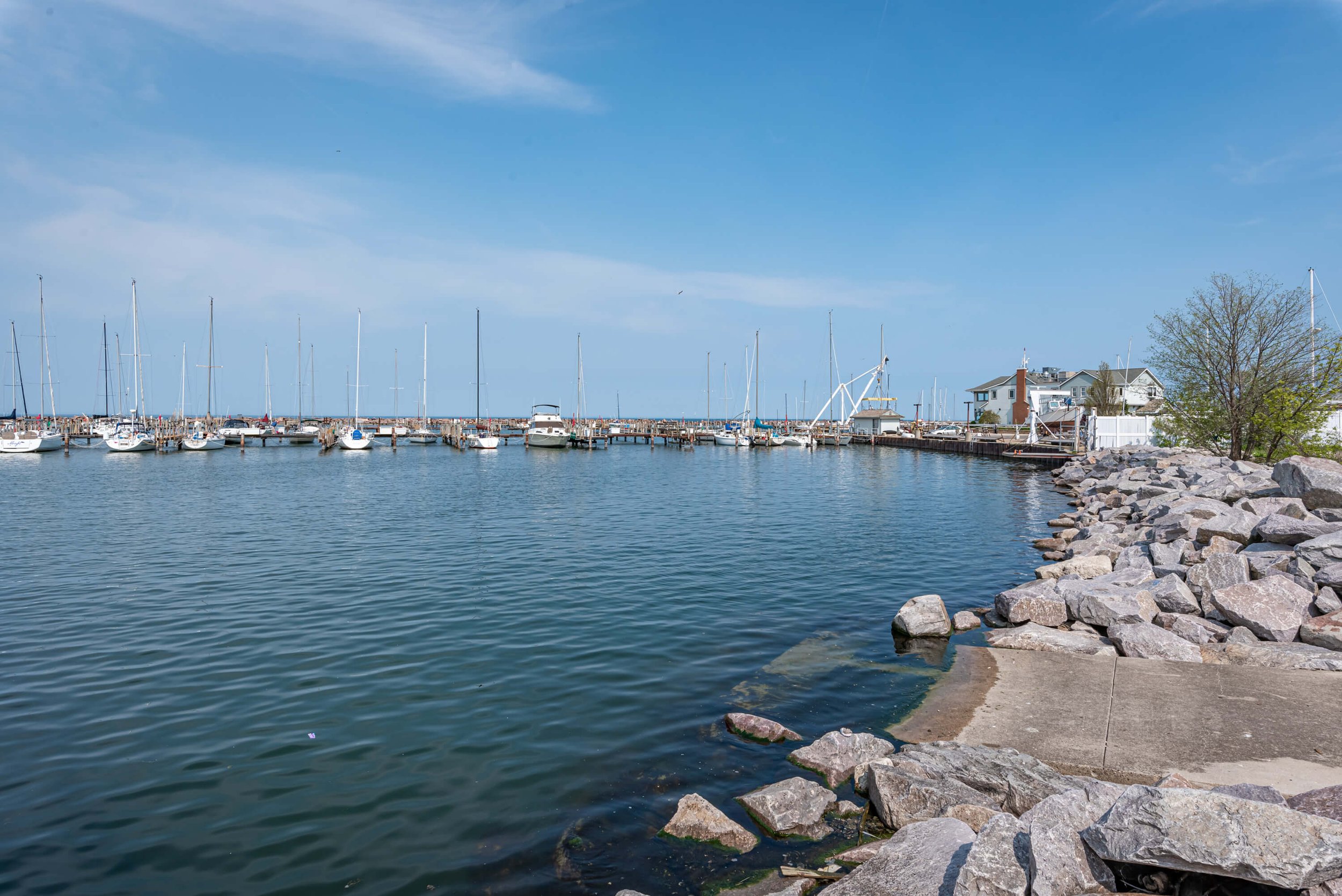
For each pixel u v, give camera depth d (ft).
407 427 364.58
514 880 19.53
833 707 31.24
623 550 69.82
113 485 138.41
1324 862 14.30
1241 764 22.58
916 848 18.31
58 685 33.42
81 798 23.36
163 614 45.91
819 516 94.68
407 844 21.11
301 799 23.48
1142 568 46.09
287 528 83.30
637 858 20.53
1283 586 36.96
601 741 27.94
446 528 83.71
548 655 38.27
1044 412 275.80
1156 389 173.78
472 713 30.50
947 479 154.71
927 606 41.65
